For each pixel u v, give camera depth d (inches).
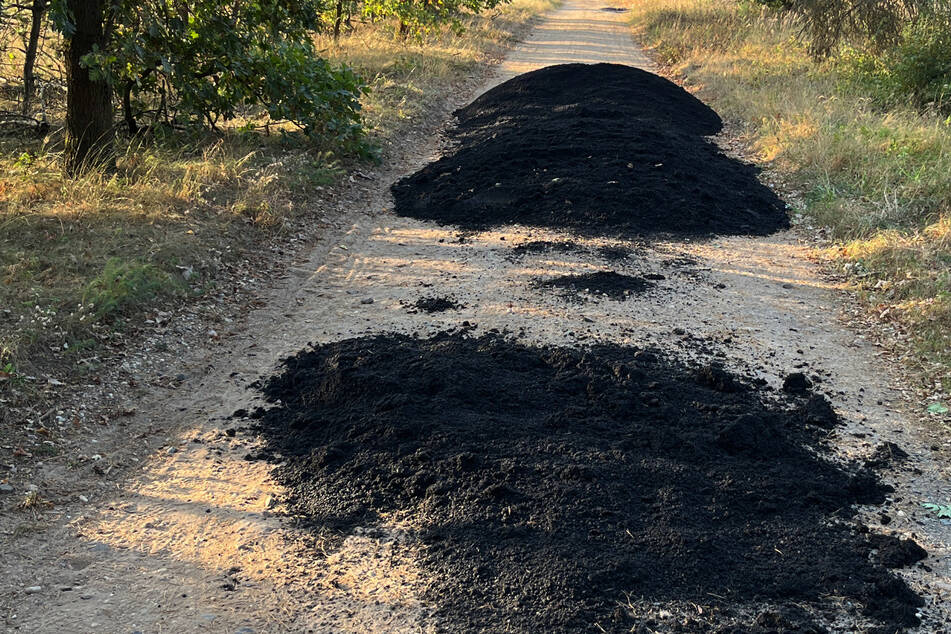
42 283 251.9
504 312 269.6
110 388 217.9
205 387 225.0
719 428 202.5
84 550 163.6
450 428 199.5
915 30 605.6
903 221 343.9
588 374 223.9
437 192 386.6
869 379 236.5
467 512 172.9
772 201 384.8
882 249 311.4
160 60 357.4
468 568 158.6
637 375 223.6
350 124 426.9
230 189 349.4
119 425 205.3
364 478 185.6
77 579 156.0
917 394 228.2
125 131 407.8
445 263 312.3
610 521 169.6
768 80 626.8
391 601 151.9
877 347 255.3
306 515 175.6
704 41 850.8
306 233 335.9
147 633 144.0
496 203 371.6
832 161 408.8
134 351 235.3
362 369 224.2
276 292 285.0
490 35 922.7
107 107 352.2
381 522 172.9
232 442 201.3
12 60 462.0
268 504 178.7
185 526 171.8
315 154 416.5
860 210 352.2
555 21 1194.0
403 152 458.9
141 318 249.6
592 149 419.2
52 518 171.9
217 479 187.5
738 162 442.6
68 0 333.1
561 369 228.8
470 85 663.1
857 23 652.7
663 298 283.7
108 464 190.7
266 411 214.7
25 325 225.6
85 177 329.4
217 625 146.4
